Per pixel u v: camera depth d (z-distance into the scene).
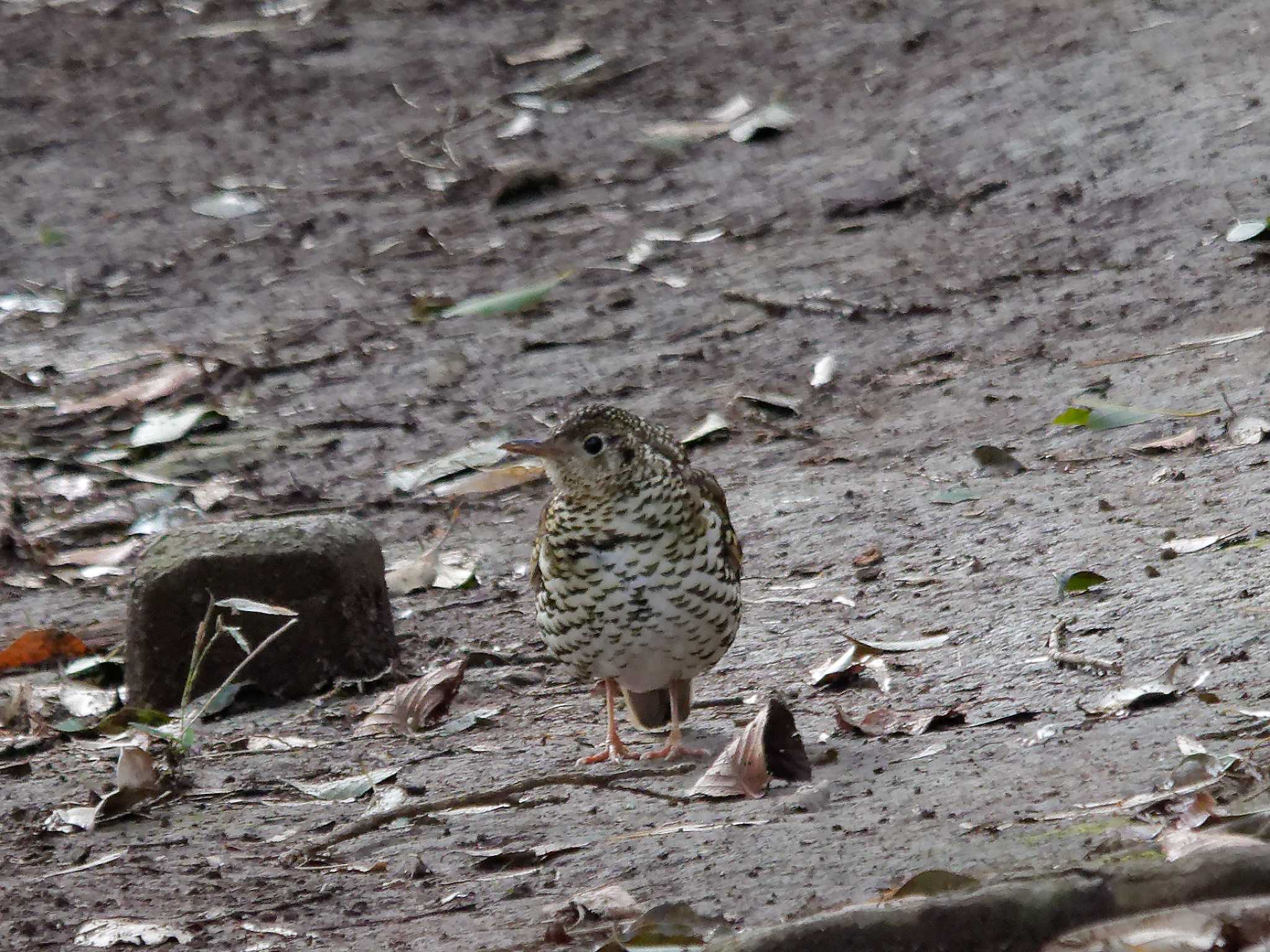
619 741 8.95
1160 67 20.67
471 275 19.53
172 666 10.70
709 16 27.39
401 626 11.75
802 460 13.74
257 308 19.41
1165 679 8.28
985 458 12.70
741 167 21.38
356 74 27.03
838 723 8.59
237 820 8.41
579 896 6.68
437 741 9.55
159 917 7.12
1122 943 5.58
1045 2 24.58
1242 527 10.48
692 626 8.62
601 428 8.41
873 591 10.79
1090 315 15.28
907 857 6.54
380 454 15.38
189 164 24.64
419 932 6.64
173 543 10.87
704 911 6.35
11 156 25.69
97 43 29.88
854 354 15.70
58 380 18.00
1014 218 17.92
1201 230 16.34
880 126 21.52
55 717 10.77
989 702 8.57
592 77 25.45
